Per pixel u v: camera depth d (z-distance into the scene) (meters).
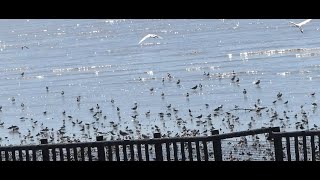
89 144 20.95
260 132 20.72
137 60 96.06
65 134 47.06
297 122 44.88
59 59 109.38
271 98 57.00
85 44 133.88
